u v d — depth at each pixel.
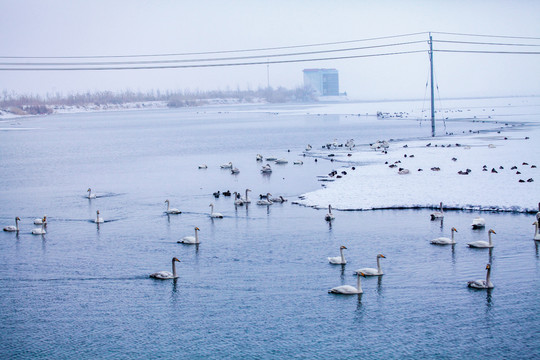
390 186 88.38
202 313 47.00
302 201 82.56
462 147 132.62
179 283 52.81
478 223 66.12
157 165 132.25
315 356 40.59
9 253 62.81
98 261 59.31
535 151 119.19
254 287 51.34
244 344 42.34
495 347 40.97
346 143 147.88
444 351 40.69
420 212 74.38
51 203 89.44
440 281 51.19
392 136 177.25
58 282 54.06
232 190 94.31
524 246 59.34
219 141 191.62
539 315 44.88
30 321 46.62
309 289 50.47
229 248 61.75
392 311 46.19
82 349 42.44
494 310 45.78
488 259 56.03
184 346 42.38
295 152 145.50
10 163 147.00
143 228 71.50
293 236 65.19
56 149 184.00
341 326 44.31
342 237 64.19
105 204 87.19
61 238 68.25
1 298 50.75
